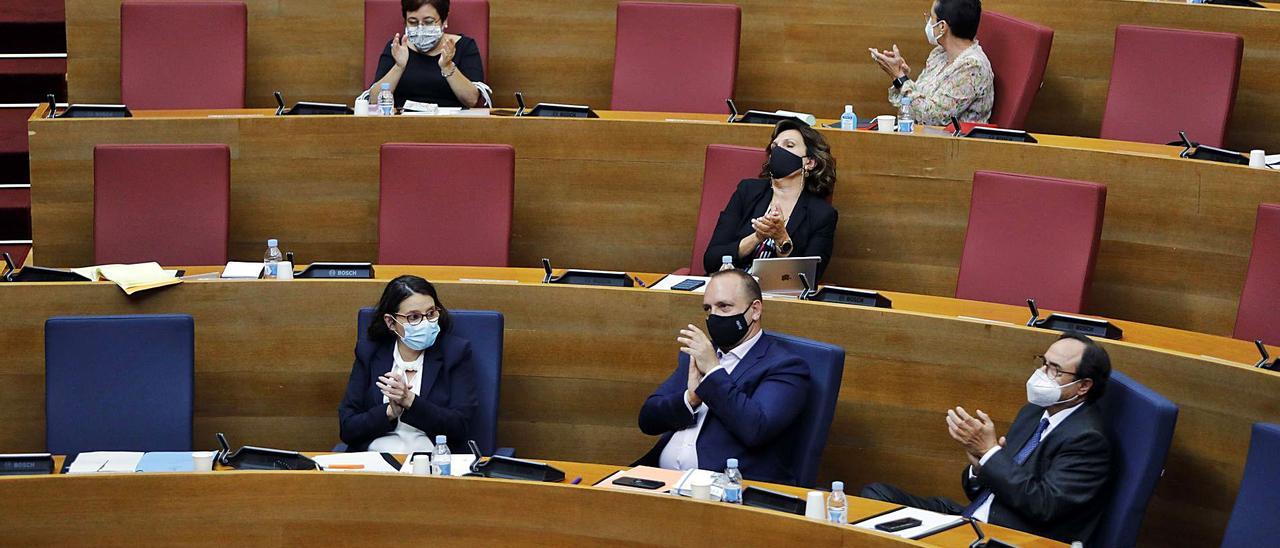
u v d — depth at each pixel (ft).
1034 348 49.16
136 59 70.18
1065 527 42.55
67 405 50.08
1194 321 57.21
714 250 57.82
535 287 54.08
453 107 68.23
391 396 48.03
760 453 46.78
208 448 54.80
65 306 52.85
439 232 60.85
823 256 57.67
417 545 43.50
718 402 46.21
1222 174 56.08
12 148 74.95
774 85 73.20
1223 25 67.92
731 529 40.60
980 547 38.91
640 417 48.67
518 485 42.75
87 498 43.16
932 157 60.13
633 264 64.18
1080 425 42.86
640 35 70.33
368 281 54.39
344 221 63.87
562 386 54.70
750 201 58.70
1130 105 66.33
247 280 54.03
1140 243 57.77
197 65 70.38
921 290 61.00
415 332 49.11
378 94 67.97
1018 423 45.11
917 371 50.85
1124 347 47.37
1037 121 71.10
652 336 53.98
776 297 52.60
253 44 73.46
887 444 51.65
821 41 72.38
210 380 54.34
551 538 42.65
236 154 63.10
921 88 66.74
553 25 73.67
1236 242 56.13
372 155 63.41
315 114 64.39
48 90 78.54
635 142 63.26
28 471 43.80
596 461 55.06
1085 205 55.06
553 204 63.98
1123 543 41.86
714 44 69.92
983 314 51.96
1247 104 67.97
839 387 47.37
